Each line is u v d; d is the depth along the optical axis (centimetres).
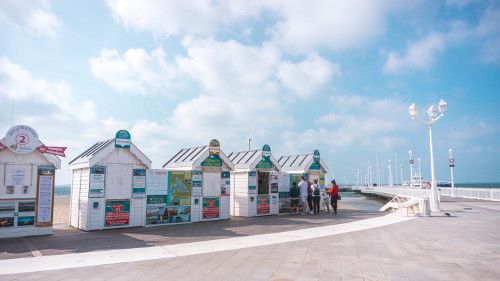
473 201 2694
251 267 652
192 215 1467
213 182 1554
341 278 573
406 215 1568
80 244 935
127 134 1298
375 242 908
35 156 1121
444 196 3609
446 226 1204
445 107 1811
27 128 1095
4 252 826
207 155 1539
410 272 604
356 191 12156
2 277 582
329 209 2134
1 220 1048
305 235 1052
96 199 1217
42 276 589
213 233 1129
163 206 1380
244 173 1741
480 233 1041
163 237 1049
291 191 1805
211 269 639
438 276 576
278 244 895
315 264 671
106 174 1248
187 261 705
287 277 582
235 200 1770
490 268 626
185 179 1459
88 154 1314
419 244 870
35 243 955
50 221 1129
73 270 633
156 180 1370
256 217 1686
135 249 847
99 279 571
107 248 869
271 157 1805
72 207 1348
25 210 1089
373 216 1642
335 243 902
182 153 1758
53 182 1145
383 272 607
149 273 612
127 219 1282
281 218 1616
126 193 1287
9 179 1071
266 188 1847
